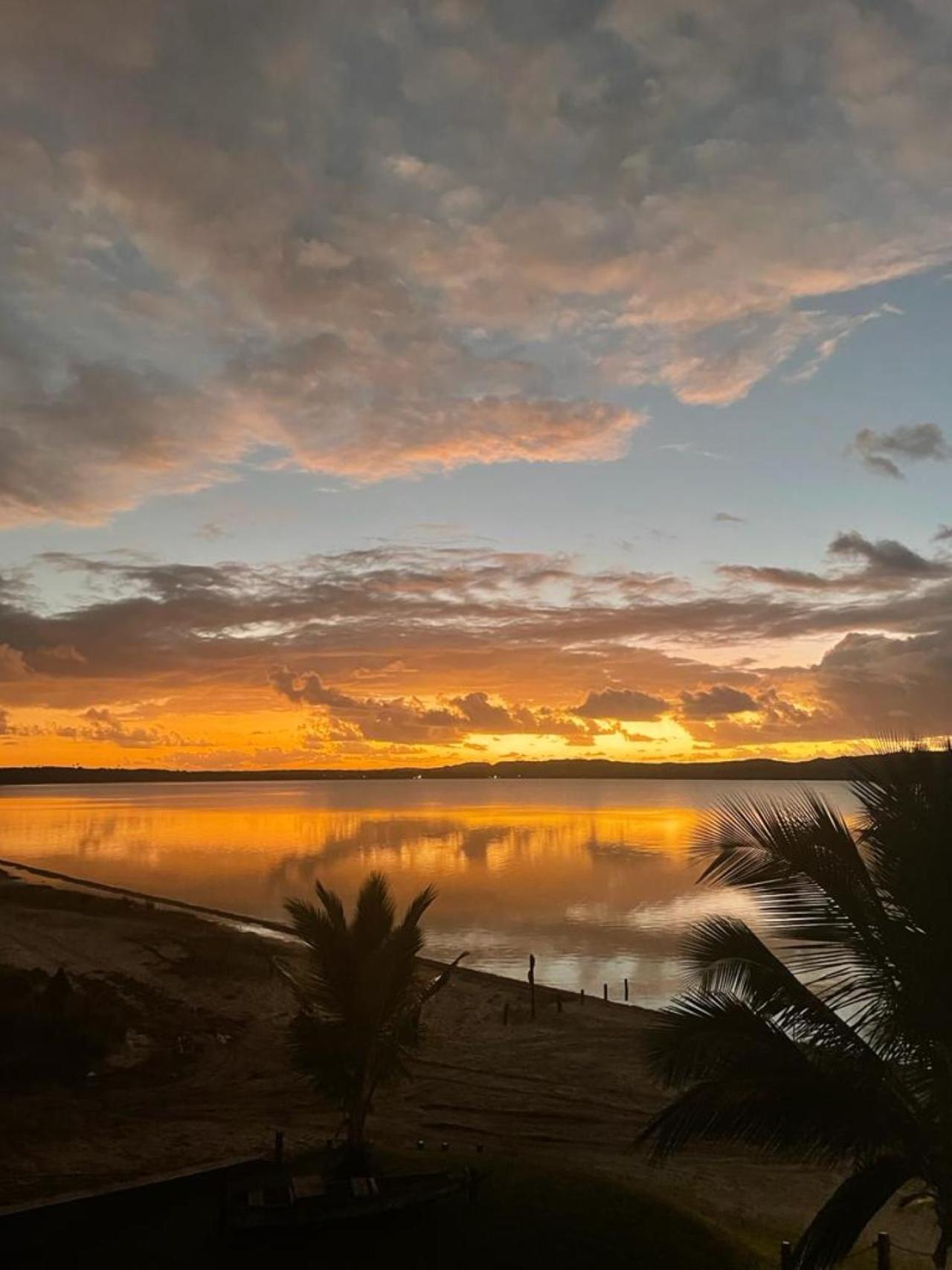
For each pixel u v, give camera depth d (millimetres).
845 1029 9922
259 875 85188
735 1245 13680
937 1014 9188
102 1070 24875
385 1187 13633
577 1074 26688
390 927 17297
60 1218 13625
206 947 45000
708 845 10539
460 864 94500
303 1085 24531
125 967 40406
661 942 52000
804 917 9883
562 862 95438
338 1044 16250
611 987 41562
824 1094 9414
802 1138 9398
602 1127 22094
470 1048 29703
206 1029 30234
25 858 102938
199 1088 24125
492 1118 22625
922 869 9398
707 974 10344
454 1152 19469
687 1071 9859
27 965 39875
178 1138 19734
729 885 10312
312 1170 16016
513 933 54781
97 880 81625
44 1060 24359
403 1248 12680
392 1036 16438
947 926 9227
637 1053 28938
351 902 66062
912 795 9766
